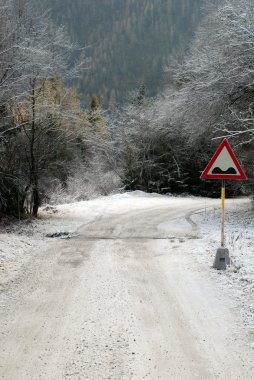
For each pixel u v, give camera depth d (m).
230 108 14.89
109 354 4.55
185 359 4.43
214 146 24.41
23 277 7.62
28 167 15.44
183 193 34.44
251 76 14.56
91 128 30.75
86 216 17.03
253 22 14.16
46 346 4.76
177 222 15.16
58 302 6.25
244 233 12.07
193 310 5.87
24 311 5.87
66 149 18.55
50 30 15.18
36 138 15.59
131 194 30.56
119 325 5.36
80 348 4.70
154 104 35.56
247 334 5.02
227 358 4.45
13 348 4.71
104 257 9.32
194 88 16.23
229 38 15.24
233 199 28.78
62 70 15.73
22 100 14.62
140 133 35.06
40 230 13.17
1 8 12.72
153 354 4.55
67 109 17.31
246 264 7.96
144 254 9.62
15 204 15.30
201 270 8.00
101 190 33.62
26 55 12.80
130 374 4.12
